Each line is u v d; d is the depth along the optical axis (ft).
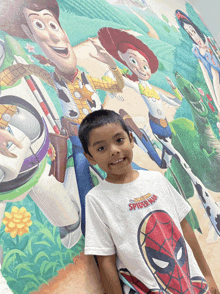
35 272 2.90
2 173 3.02
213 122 6.84
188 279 3.03
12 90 3.45
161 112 5.53
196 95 6.78
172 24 7.68
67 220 3.35
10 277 2.73
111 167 3.04
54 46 4.27
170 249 3.04
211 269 4.70
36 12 4.30
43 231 3.12
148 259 2.94
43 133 3.53
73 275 3.13
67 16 4.83
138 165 4.53
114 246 3.06
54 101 3.85
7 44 3.69
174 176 5.04
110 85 4.80
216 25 9.64
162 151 5.06
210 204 5.38
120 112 4.72
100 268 2.96
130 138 3.30
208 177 5.74
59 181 3.47
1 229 2.86
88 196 3.15
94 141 2.98
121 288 2.90
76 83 4.29
